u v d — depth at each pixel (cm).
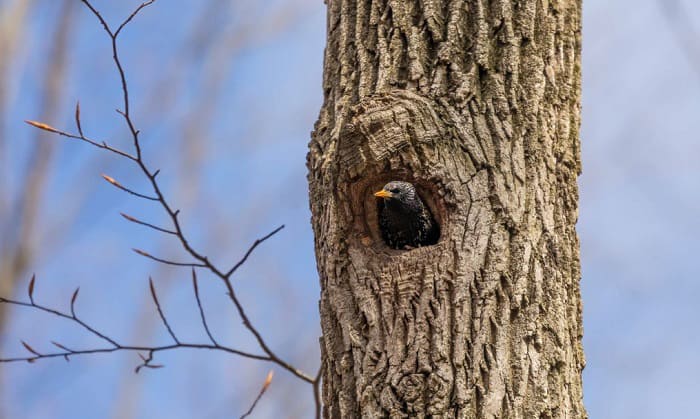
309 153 826
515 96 793
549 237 762
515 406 697
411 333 720
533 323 726
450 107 783
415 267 745
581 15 882
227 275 662
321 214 798
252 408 691
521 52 815
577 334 768
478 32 807
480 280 729
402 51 818
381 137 773
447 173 763
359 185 794
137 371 681
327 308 774
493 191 757
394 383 705
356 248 779
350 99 821
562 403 720
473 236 741
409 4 833
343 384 738
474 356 705
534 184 772
